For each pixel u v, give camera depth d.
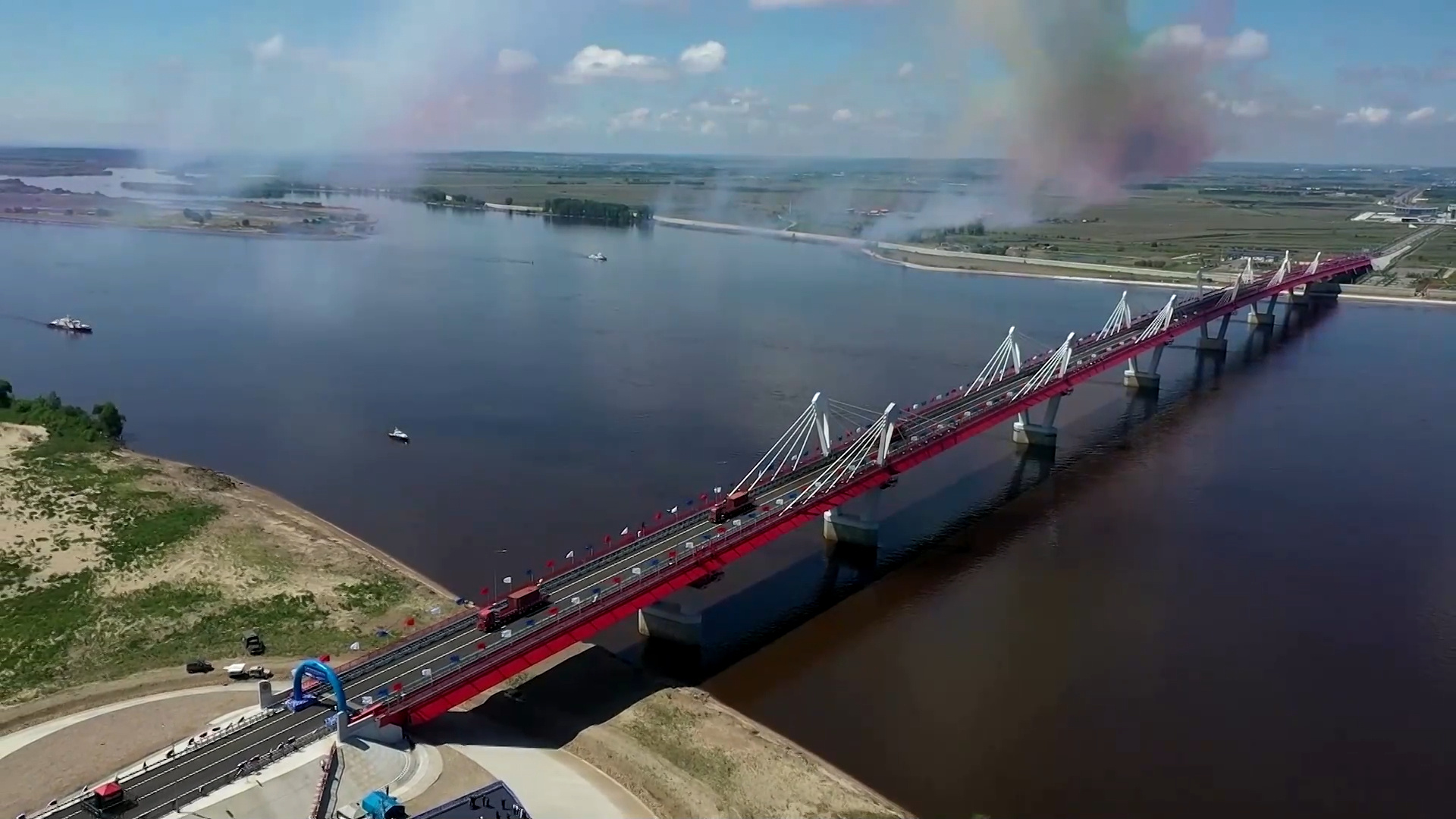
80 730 114.25
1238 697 132.88
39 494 176.50
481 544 173.62
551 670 134.75
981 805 110.81
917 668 139.25
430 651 125.00
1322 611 157.00
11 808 100.38
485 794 97.81
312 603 146.75
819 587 164.75
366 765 106.44
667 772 113.19
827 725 125.44
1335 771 117.56
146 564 154.88
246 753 105.88
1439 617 155.38
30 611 140.25
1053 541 184.12
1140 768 117.62
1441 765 118.94
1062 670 139.00
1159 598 161.00
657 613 145.50
